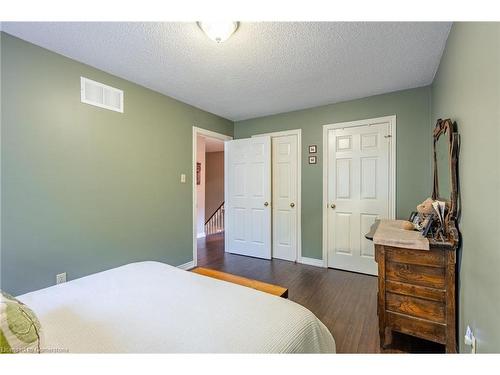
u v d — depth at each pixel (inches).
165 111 115.8
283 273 122.3
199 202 224.4
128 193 99.7
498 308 34.5
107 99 92.3
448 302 55.9
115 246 94.9
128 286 49.2
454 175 56.7
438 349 63.1
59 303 41.6
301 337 35.3
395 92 111.9
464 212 51.3
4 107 67.4
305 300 92.8
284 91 112.0
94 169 88.2
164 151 115.3
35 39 70.9
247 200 154.3
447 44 69.6
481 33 40.8
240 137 162.1
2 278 67.2
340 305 88.7
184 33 68.5
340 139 126.5
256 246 150.7
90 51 77.7
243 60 83.8
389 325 62.9
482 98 40.2
